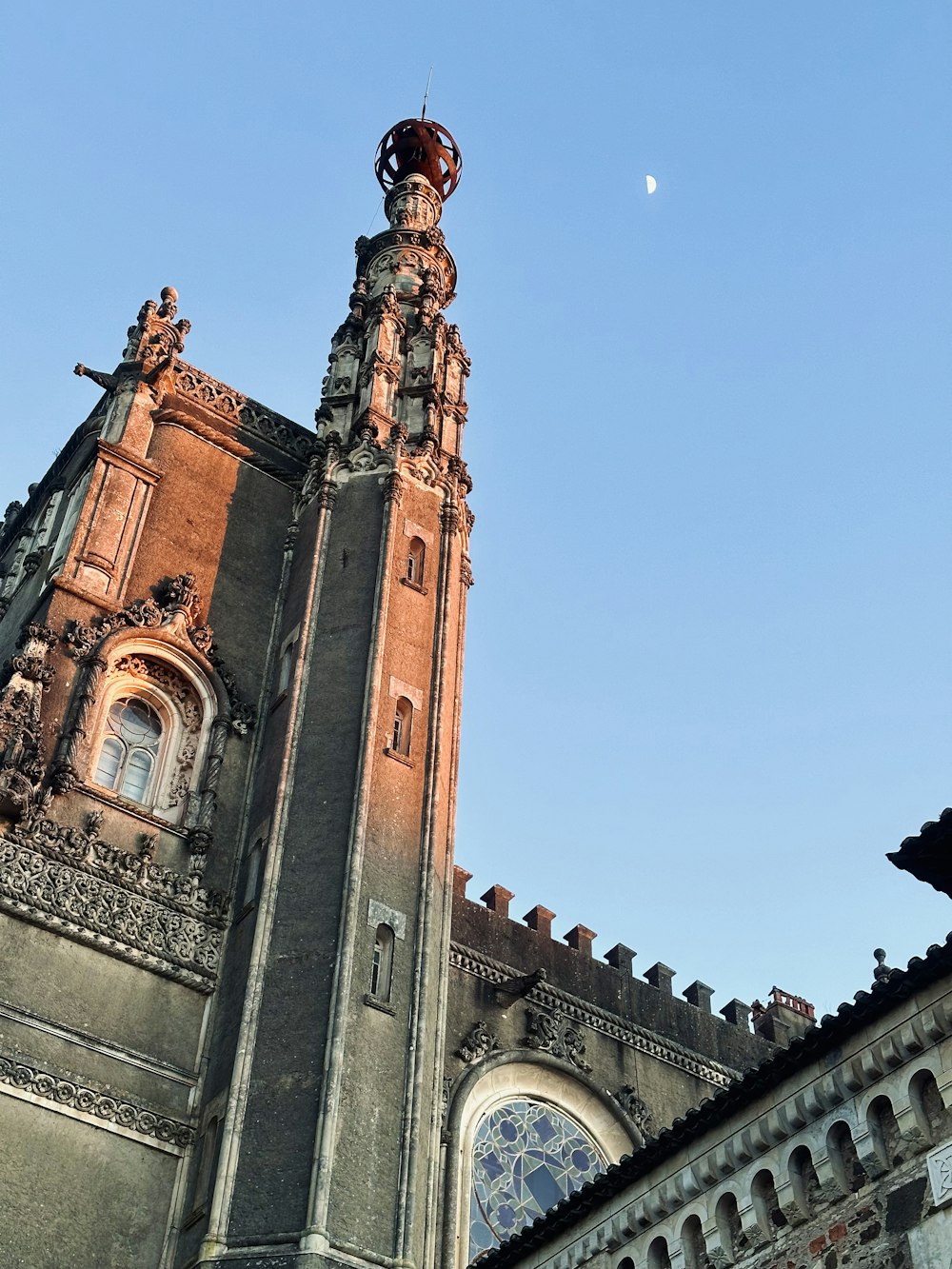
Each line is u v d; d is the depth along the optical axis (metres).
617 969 41.28
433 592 38.06
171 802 34.19
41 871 30.52
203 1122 29.44
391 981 30.78
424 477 40.19
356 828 32.19
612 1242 23.89
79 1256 27.09
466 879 40.12
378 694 34.72
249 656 37.38
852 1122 20.78
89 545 36.47
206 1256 26.69
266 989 30.22
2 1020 28.50
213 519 39.34
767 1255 21.38
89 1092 28.77
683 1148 23.31
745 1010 43.66
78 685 33.62
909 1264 19.31
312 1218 26.73
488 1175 34.38
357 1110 28.53
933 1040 20.12
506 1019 37.16
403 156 54.03
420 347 44.19
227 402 42.00
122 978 30.62
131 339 42.09
